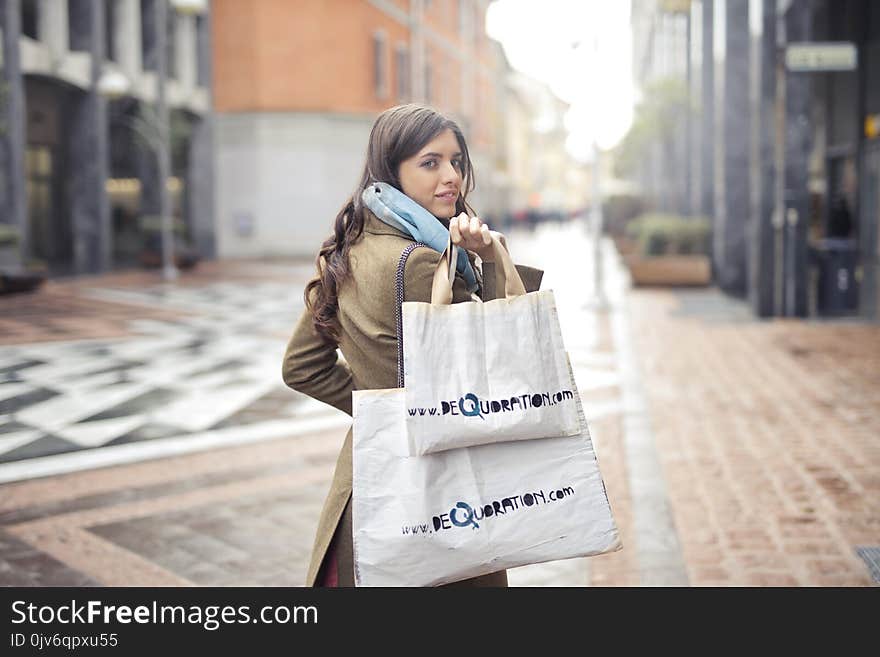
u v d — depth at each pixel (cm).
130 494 530
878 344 1034
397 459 175
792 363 928
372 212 193
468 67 4591
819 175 1794
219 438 664
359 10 2942
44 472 575
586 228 5828
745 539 437
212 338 1170
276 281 2061
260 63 2847
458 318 175
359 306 189
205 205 2781
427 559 174
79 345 1104
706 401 757
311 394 211
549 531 179
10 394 821
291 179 2889
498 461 179
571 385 183
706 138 1945
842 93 1667
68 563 420
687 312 1409
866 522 456
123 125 2420
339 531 200
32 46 1880
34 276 1672
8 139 1753
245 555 430
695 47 2058
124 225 2720
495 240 187
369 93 3041
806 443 615
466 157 201
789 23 1206
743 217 1631
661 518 471
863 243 1583
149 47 2364
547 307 182
